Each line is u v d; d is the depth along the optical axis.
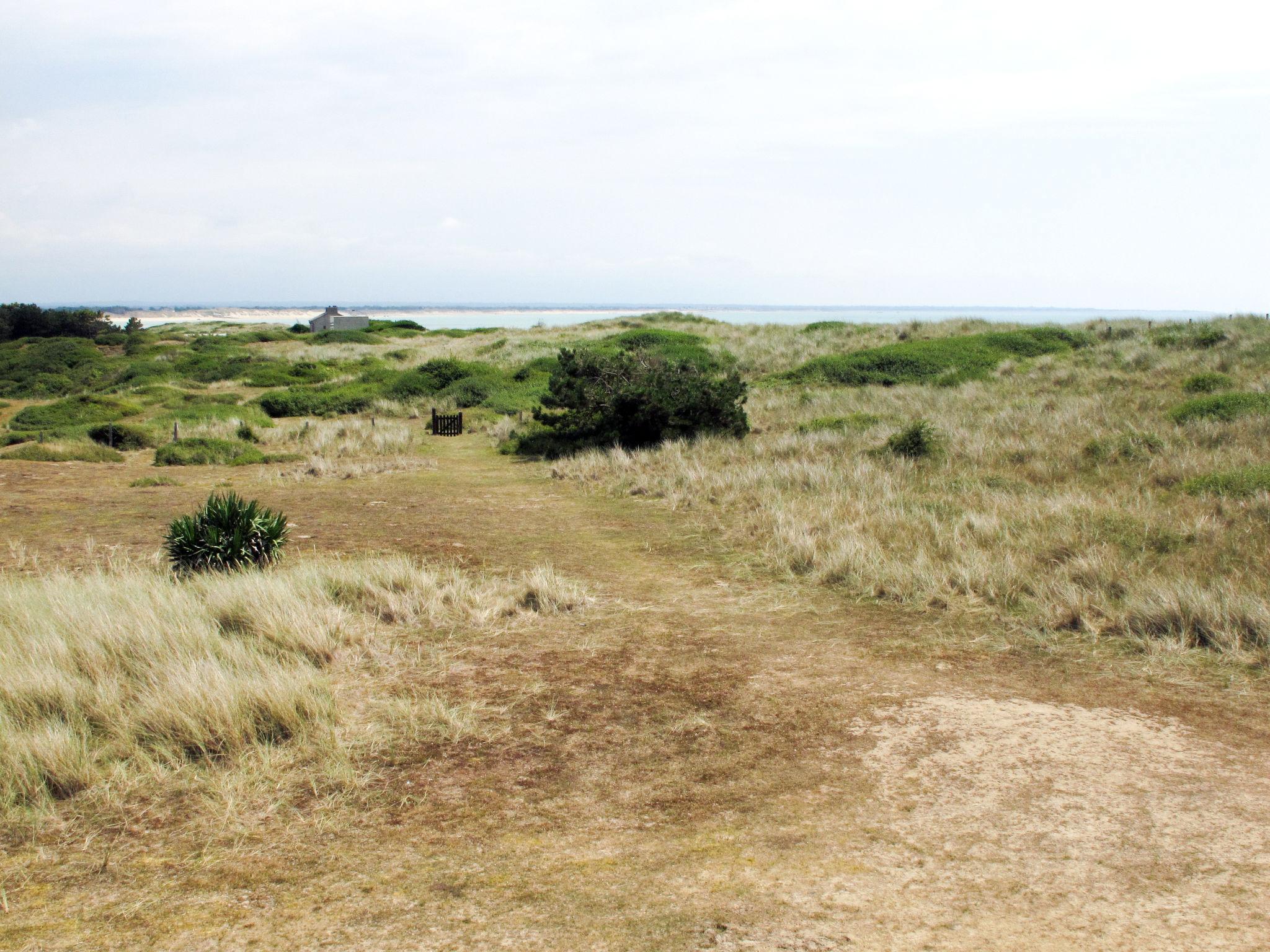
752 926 2.99
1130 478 11.70
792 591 8.12
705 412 18.75
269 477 16.36
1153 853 3.40
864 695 5.48
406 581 8.02
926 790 4.12
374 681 5.83
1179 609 6.49
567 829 3.84
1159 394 18.30
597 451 17.97
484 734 4.94
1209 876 3.21
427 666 6.13
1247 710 5.05
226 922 3.12
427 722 5.10
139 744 4.69
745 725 5.05
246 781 4.30
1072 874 3.27
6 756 4.30
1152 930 2.86
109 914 3.18
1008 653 6.27
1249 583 7.04
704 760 4.59
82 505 12.93
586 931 3.00
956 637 6.66
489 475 16.59
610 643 6.68
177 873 3.49
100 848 3.71
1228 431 13.63
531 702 5.45
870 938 2.88
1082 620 6.67
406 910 3.18
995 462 13.62
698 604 7.81
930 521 9.84
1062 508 9.88
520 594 7.93
